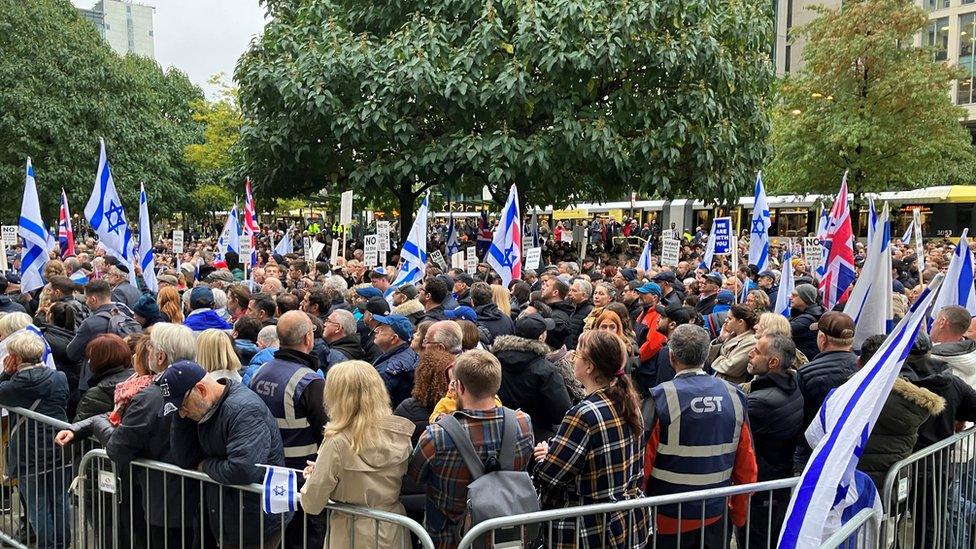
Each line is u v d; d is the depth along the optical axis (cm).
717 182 1748
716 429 391
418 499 385
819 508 325
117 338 520
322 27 1769
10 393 503
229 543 388
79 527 461
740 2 1766
